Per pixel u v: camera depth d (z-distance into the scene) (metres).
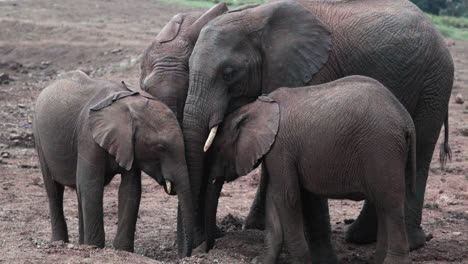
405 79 13.80
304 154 11.77
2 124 27.06
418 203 14.27
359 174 11.54
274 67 13.33
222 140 12.71
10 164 21.58
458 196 19.25
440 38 14.40
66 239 13.78
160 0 65.56
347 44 13.66
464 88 36.81
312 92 11.99
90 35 50.56
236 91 13.25
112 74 39.88
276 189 12.05
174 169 12.23
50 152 13.07
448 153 15.22
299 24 13.42
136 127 12.19
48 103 13.20
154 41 14.70
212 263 12.23
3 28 53.31
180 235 13.27
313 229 13.04
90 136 12.32
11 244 12.62
